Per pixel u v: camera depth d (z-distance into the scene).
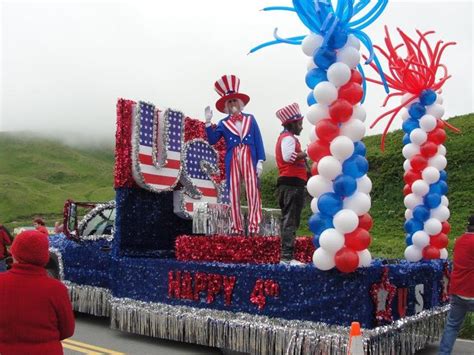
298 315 5.14
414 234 6.62
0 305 2.98
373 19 4.93
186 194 8.02
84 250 7.60
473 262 5.29
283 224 6.38
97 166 112.38
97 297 7.28
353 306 4.79
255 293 5.48
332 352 4.79
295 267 5.20
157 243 7.86
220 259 6.04
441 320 6.28
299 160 6.33
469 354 6.20
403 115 6.88
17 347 2.96
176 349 6.27
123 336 6.95
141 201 7.60
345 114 4.80
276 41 5.17
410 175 6.73
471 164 20.12
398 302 5.35
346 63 4.86
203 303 5.95
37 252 3.08
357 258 4.75
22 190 77.56
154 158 7.31
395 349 5.08
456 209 18.22
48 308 3.03
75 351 6.21
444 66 6.73
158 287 6.43
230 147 6.55
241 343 5.48
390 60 6.62
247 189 6.41
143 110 7.22
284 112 6.34
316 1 4.88
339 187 4.80
